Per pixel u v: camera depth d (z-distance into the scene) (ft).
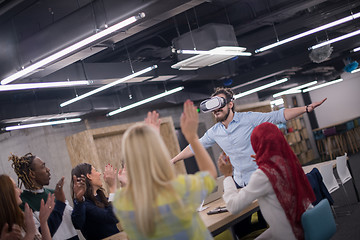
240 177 12.87
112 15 15.02
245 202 8.74
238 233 15.67
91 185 12.18
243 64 39.27
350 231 17.30
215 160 39.09
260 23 23.77
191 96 35.40
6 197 8.77
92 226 11.76
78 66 22.68
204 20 25.08
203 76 29.78
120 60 27.68
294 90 47.11
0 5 17.84
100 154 31.63
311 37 30.17
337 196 25.16
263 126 9.11
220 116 12.52
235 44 22.67
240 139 12.43
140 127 5.78
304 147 52.26
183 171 36.35
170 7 14.87
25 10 18.74
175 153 36.22
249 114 12.44
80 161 29.84
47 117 26.63
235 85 36.86
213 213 11.05
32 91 25.43
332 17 27.81
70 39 15.90
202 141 13.44
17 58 17.31
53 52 16.29
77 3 20.06
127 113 34.65
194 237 5.70
